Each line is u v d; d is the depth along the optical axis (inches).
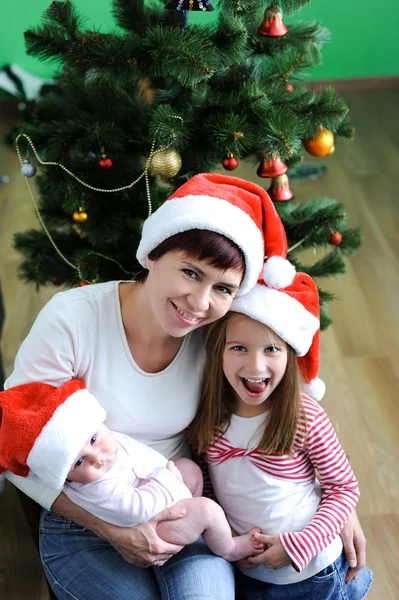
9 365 88.7
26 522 71.5
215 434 54.3
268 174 60.6
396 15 153.3
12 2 140.5
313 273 71.8
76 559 51.0
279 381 52.0
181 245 44.0
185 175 62.0
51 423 46.2
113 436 50.0
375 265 108.8
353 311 99.4
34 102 69.4
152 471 51.0
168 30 54.2
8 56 146.9
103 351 50.4
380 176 131.9
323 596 52.4
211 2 59.2
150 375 51.6
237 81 60.1
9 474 51.6
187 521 49.3
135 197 65.4
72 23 57.4
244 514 53.4
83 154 60.6
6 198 124.3
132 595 48.9
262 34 59.3
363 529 69.9
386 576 65.8
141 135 61.3
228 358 51.2
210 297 45.6
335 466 52.9
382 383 87.3
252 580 53.9
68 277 70.4
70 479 48.8
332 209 67.6
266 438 52.6
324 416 53.8
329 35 65.7
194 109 58.7
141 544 48.1
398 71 161.6
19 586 65.6
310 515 52.7
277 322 48.9
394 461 76.9
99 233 64.0
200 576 48.9
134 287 51.2
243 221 44.8
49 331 49.4
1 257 109.8
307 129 58.7
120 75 57.1
